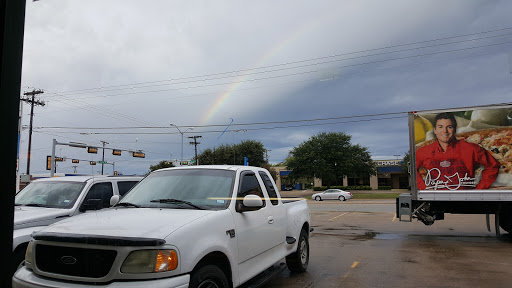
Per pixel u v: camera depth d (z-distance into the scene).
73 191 6.12
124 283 2.90
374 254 8.12
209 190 4.36
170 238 3.12
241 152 56.94
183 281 3.06
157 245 3.02
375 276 6.11
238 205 4.23
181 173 4.79
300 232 6.20
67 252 3.14
